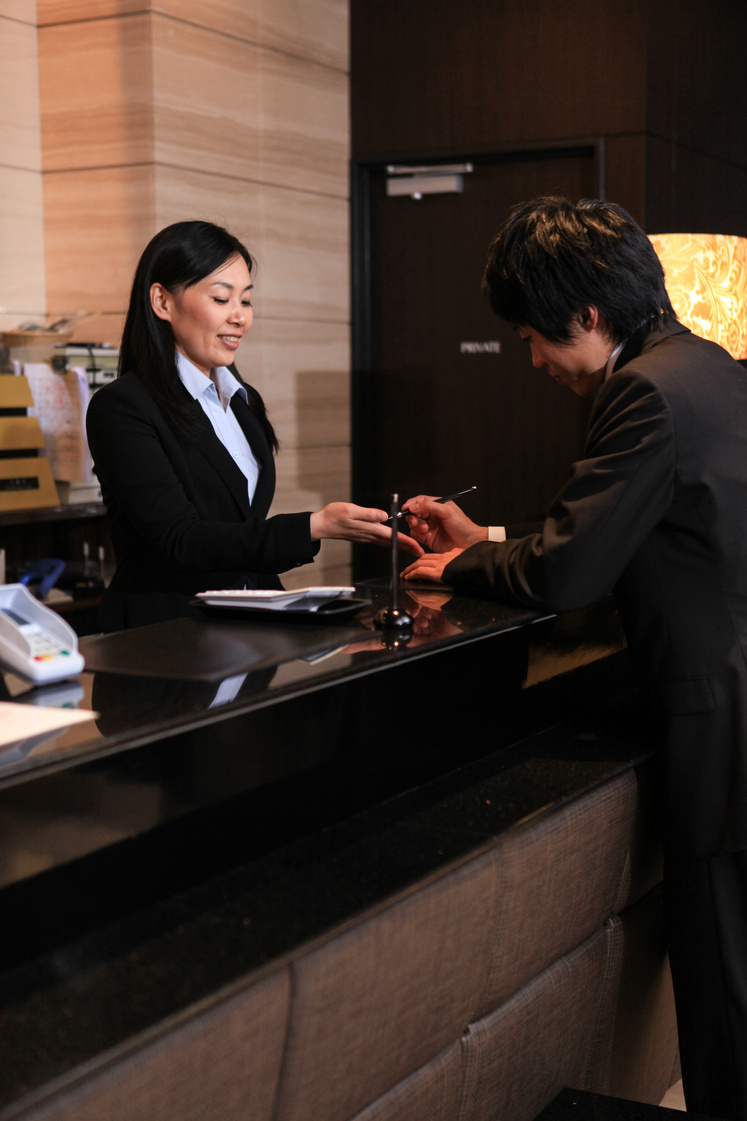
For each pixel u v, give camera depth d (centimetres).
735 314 330
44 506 356
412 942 122
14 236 400
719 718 158
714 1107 170
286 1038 108
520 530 192
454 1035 136
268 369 446
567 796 148
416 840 130
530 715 175
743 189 517
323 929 107
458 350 472
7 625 119
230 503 208
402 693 143
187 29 393
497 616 160
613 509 151
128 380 201
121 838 106
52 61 400
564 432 451
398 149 470
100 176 395
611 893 170
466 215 463
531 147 440
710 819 159
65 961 100
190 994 95
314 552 184
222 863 119
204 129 405
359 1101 121
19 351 365
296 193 453
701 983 167
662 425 152
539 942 150
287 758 125
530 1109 157
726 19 484
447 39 454
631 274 161
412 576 189
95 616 371
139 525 194
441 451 481
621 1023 184
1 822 95
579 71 427
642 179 419
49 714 109
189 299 200
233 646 138
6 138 394
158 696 116
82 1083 87
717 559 158
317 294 470
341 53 473
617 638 203
